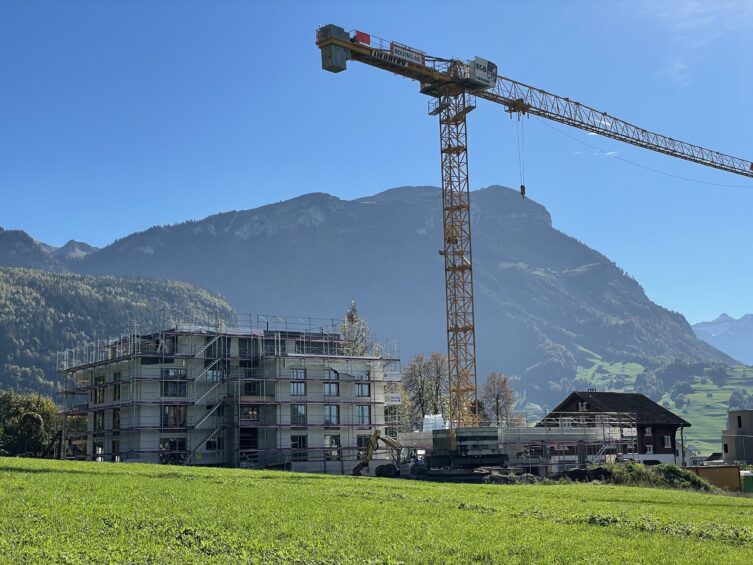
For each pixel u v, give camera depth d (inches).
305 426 4365.2
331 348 4813.0
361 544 1108.5
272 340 4589.1
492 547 1115.3
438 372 6077.8
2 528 1082.1
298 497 1663.4
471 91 4913.9
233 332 4498.0
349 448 4424.2
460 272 4773.6
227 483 1995.6
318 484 2129.7
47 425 5334.6
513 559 1047.6
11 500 1337.4
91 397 4694.9
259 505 1464.1
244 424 4261.8
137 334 4451.3
